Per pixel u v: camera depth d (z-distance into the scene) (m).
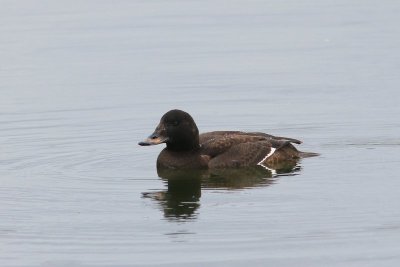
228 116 20.31
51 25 28.44
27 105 21.36
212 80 23.05
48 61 24.94
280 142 17.11
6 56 25.41
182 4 31.30
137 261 12.31
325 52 25.39
